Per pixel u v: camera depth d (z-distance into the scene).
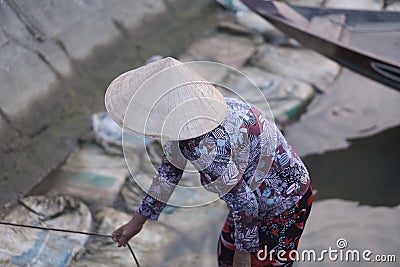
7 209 2.88
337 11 3.78
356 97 3.88
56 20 3.71
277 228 2.11
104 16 4.00
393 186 3.24
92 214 2.92
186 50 4.21
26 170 3.09
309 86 3.92
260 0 3.59
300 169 2.05
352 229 3.00
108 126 3.41
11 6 3.51
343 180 3.28
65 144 3.32
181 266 2.73
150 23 4.27
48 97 3.43
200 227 2.94
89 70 3.73
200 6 4.64
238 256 2.05
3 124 3.16
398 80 3.23
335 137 3.57
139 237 2.84
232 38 4.38
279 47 4.31
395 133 3.59
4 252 2.60
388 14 3.74
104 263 2.68
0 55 3.35
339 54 3.38
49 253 2.65
